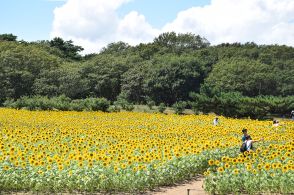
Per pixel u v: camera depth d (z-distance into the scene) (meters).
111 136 24.19
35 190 13.16
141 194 13.45
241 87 78.12
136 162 14.91
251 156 16.66
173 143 20.17
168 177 14.91
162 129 29.83
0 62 67.88
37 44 102.44
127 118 39.94
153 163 14.98
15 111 42.56
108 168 13.96
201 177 16.30
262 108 51.97
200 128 28.42
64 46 113.12
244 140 18.53
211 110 54.59
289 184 13.05
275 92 82.19
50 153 17.20
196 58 83.06
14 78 67.62
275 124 32.78
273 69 88.12
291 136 25.42
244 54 98.94
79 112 45.38
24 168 13.78
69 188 13.29
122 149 18.56
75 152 17.16
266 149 17.91
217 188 13.29
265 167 13.61
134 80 75.44
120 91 78.62
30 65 70.06
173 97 76.69
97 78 75.12
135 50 111.25
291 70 87.31
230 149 19.17
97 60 80.38
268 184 13.16
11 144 19.47
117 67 78.62
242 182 13.45
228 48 104.81
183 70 76.56
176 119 39.75
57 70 69.62
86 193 13.20
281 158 15.57
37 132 25.09
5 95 65.44
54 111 46.25
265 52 99.12
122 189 13.61
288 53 99.00
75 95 70.88
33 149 17.22
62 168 13.49
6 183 13.20
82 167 13.91
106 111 51.41
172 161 15.48
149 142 20.27
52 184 13.23
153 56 98.88
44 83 67.88
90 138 21.80
